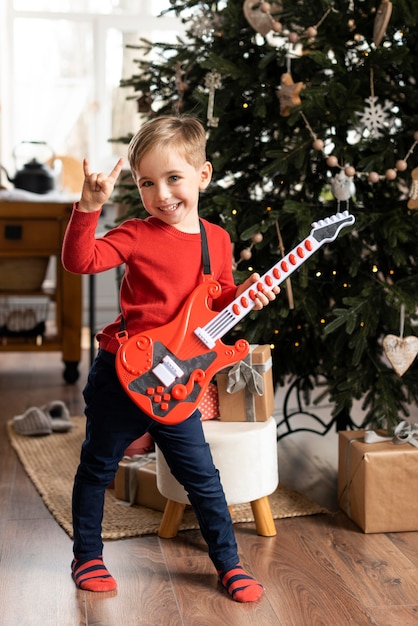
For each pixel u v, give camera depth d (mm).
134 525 2129
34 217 3773
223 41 2459
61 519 2162
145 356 1668
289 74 2219
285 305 2262
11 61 5000
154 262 1699
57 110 5070
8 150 5027
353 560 1918
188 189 1679
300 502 2270
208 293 1721
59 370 4113
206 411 2096
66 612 1694
